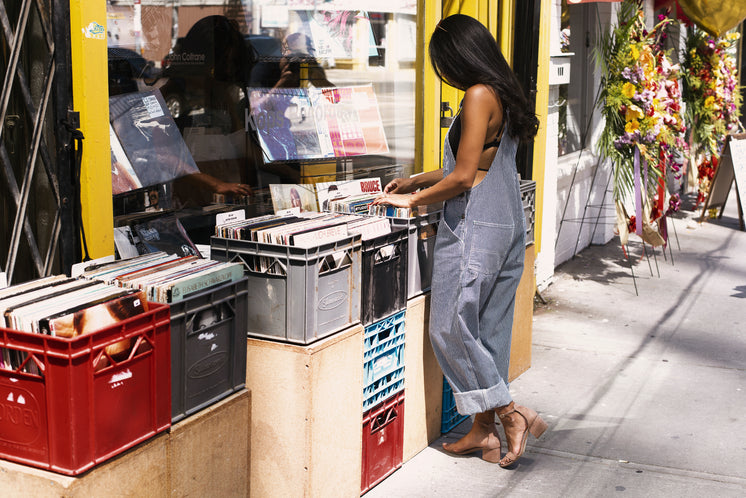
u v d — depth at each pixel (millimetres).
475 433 3641
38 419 2053
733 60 10219
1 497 2113
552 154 6664
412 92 4445
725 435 3941
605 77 6727
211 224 3377
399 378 3441
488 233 3307
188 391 2414
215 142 3482
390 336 3320
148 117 3092
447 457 3688
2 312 2043
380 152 4238
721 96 9570
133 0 3053
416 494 3322
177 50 3277
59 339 1962
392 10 4328
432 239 3660
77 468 2037
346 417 3008
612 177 8617
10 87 2455
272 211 3693
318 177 3959
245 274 2814
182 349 2365
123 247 2926
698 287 6836
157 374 2252
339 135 4031
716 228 9500
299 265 2707
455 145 3342
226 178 3537
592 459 3682
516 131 3293
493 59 3227
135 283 2336
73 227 2619
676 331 5637
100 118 2643
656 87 6746
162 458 2305
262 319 2812
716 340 5441
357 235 2971
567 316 5984
